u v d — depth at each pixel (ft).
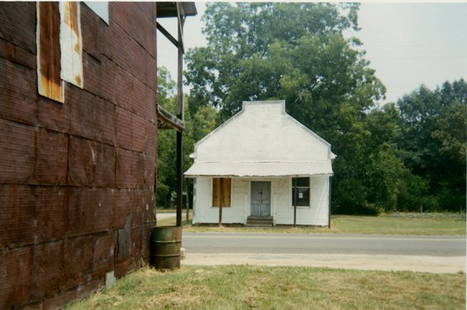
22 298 16.71
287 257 39.65
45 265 18.20
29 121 17.29
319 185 79.05
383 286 26.71
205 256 39.88
